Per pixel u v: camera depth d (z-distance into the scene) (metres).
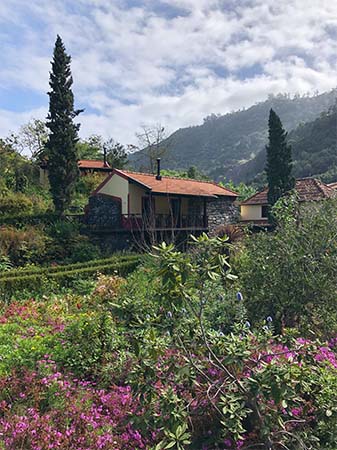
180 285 3.71
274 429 3.82
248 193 41.28
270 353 4.06
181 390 3.99
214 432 3.96
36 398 4.38
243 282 7.19
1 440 3.60
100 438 3.85
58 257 18.20
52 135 23.14
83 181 30.48
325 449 3.74
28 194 27.17
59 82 23.31
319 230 7.14
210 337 4.14
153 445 3.78
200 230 22.42
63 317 7.85
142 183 20.17
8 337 6.43
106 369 5.25
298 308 6.70
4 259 16.22
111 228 21.17
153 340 3.86
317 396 3.93
